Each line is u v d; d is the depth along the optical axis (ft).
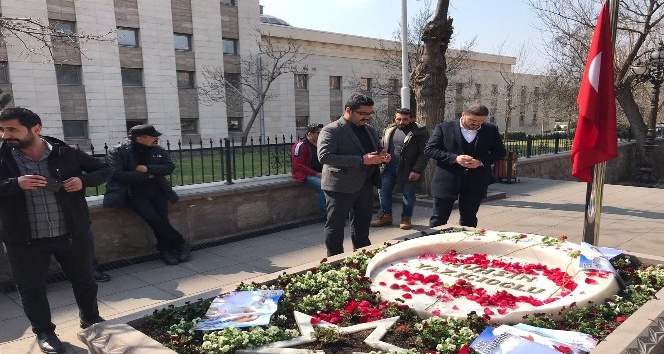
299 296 10.84
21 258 10.09
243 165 23.22
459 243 13.57
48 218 10.21
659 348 7.80
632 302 9.78
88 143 73.41
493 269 12.12
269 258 18.21
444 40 27.81
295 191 23.84
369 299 10.49
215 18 85.46
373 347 8.21
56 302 14.11
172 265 17.42
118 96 75.56
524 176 40.73
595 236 13.46
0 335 11.94
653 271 11.50
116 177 16.55
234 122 92.17
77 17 70.33
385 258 12.72
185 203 19.80
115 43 74.49
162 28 79.41
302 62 99.14
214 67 85.61
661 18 49.67
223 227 21.15
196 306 10.00
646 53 52.85
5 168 9.78
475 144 15.56
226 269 16.98
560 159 46.75
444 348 7.94
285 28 95.61
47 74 68.39
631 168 58.03
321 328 8.77
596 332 8.42
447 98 104.88
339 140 14.35
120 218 17.89
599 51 12.23
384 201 22.39
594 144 12.68
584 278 10.67
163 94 80.48
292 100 98.84
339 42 103.30
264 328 9.02
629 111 56.65
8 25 17.34
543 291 10.57
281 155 24.91
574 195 30.55
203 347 8.14
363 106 14.26
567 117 98.07
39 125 10.02
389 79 97.04
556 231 21.17
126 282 15.72
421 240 13.74
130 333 8.52
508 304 9.74
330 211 14.80
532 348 7.55
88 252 10.99
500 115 134.62
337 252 15.05
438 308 9.59
